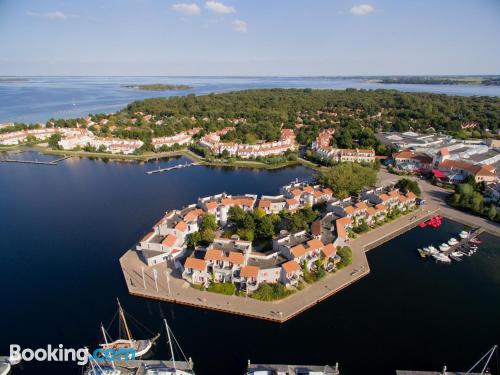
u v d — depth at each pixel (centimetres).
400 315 9069
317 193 15288
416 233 13450
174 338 8212
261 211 13450
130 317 8875
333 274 10494
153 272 10506
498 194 15762
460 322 8888
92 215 15038
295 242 10756
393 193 14838
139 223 14200
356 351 7919
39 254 11862
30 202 16662
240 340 8175
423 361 7700
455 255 11750
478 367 7538
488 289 10219
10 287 10112
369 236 12912
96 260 11469
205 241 11519
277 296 9319
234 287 9619
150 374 7169
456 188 16525
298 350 7925
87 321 8794
